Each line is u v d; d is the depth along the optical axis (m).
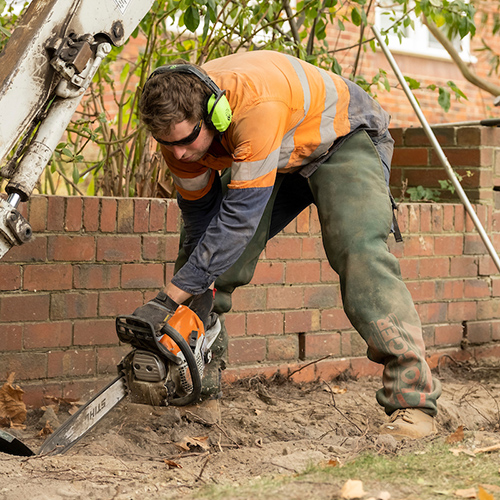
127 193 6.54
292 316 6.23
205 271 3.58
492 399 5.93
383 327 4.11
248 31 6.45
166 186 6.73
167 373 3.64
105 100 11.60
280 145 3.71
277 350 6.19
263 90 3.61
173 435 4.34
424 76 14.95
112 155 6.59
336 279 6.42
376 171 4.32
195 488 3.12
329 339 6.42
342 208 4.22
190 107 3.39
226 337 4.80
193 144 3.57
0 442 3.51
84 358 5.36
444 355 6.98
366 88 7.26
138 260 5.53
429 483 3.00
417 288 6.84
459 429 3.88
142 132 6.77
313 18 6.98
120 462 3.53
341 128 4.25
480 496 2.74
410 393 4.12
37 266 5.15
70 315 5.29
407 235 6.75
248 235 3.61
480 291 7.25
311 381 6.32
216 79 3.65
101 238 5.37
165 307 3.55
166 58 7.21
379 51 14.06
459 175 7.45
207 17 5.99
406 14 7.14
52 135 3.44
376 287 4.13
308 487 2.93
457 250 7.07
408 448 3.74
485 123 7.34
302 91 3.90
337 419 5.18
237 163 3.56
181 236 5.04
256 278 6.04
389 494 2.80
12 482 3.07
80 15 3.44
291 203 4.93
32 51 3.30
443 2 6.78
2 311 5.04
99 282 5.38
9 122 3.26
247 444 4.32
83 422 3.69
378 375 6.71
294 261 6.20
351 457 3.54
